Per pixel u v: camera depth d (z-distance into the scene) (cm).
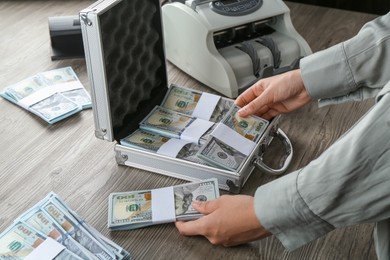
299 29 157
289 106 107
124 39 106
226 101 118
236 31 134
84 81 137
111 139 105
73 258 84
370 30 89
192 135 107
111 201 97
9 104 128
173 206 94
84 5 176
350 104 125
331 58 93
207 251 88
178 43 133
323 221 71
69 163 109
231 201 83
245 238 84
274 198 73
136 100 115
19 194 101
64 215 93
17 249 85
